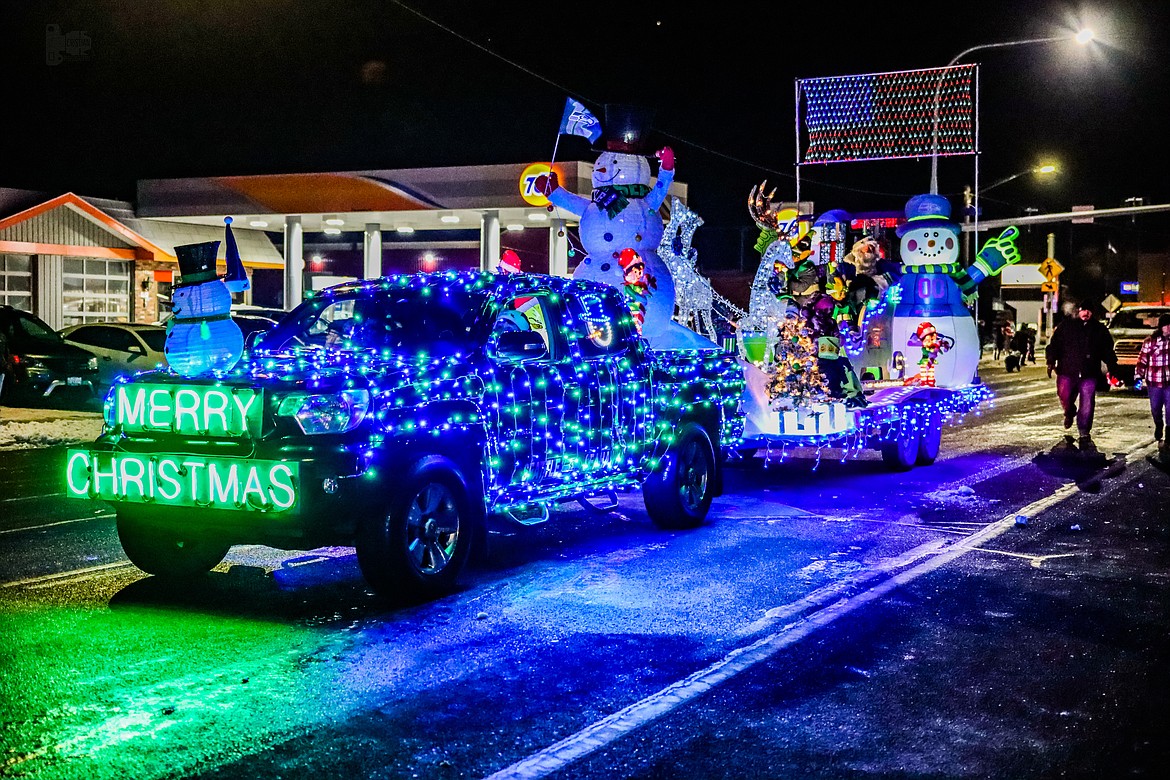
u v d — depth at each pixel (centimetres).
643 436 877
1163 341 1614
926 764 457
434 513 705
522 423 756
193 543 758
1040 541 923
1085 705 529
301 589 728
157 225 3375
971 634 646
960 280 1494
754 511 1066
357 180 3084
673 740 478
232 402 644
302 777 433
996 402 2488
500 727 490
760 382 1180
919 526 988
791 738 482
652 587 749
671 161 1303
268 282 3866
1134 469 1375
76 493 686
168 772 436
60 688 532
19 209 2975
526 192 1320
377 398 663
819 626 656
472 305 763
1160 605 718
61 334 2073
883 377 1526
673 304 1300
